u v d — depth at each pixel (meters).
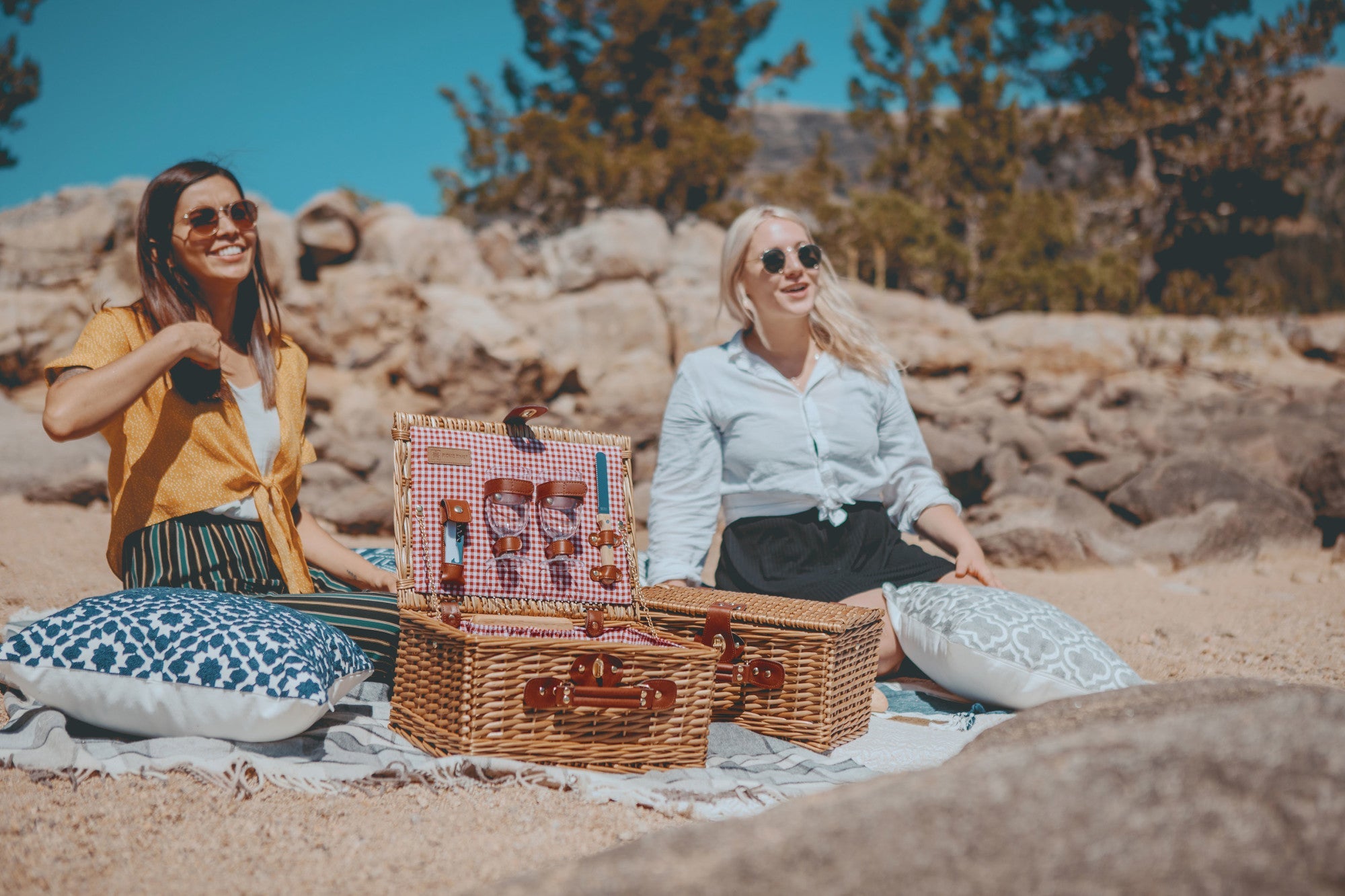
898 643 3.80
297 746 2.86
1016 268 22.16
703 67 27.19
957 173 26.39
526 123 24.39
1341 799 1.45
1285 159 24.70
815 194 24.05
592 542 3.38
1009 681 3.44
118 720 2.81
